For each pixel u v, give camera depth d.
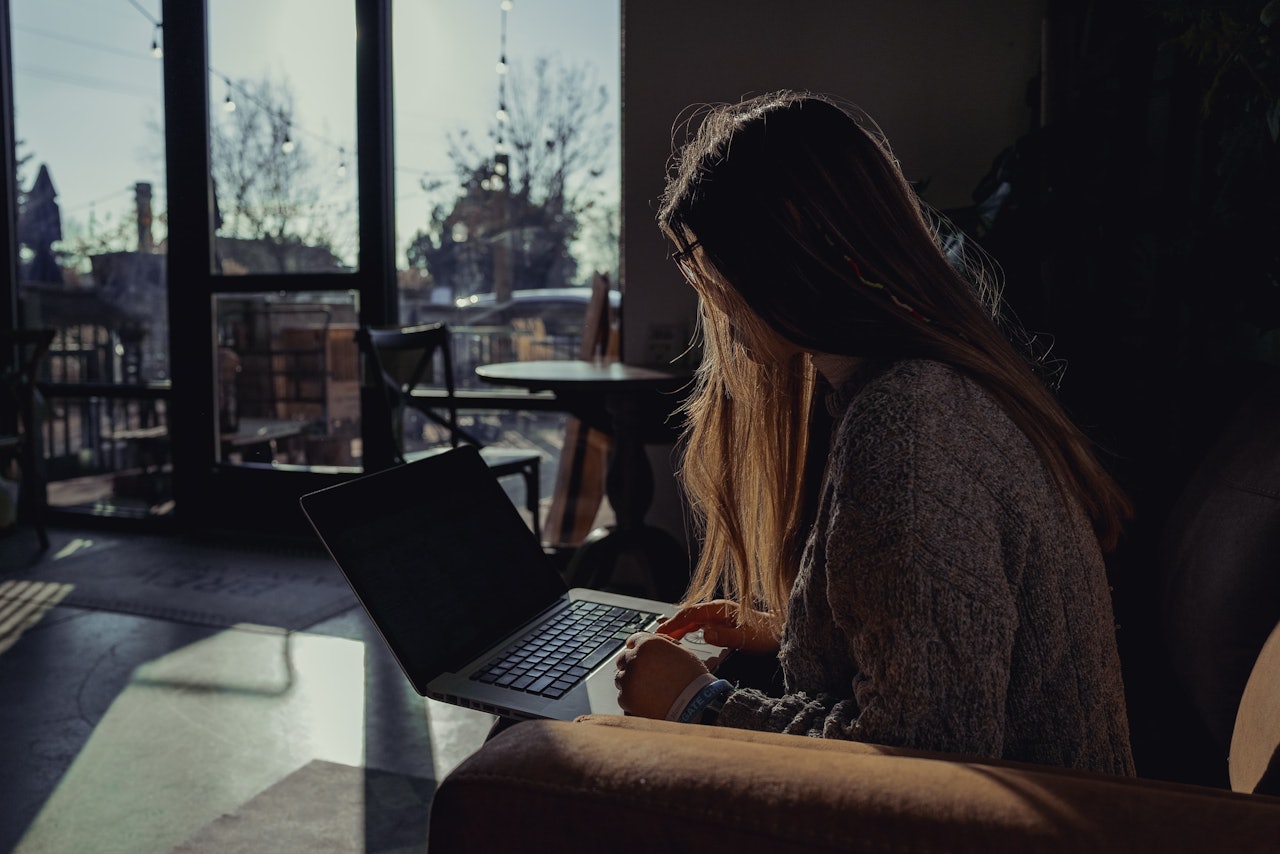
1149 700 1.33
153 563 3.67
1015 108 2.97
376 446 3.87
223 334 4.08
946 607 0.64
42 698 2.41
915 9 3.03
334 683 2.52
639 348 3.38
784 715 0.77
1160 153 2.57
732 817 0.56
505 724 0.95
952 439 0.69
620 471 2.81
